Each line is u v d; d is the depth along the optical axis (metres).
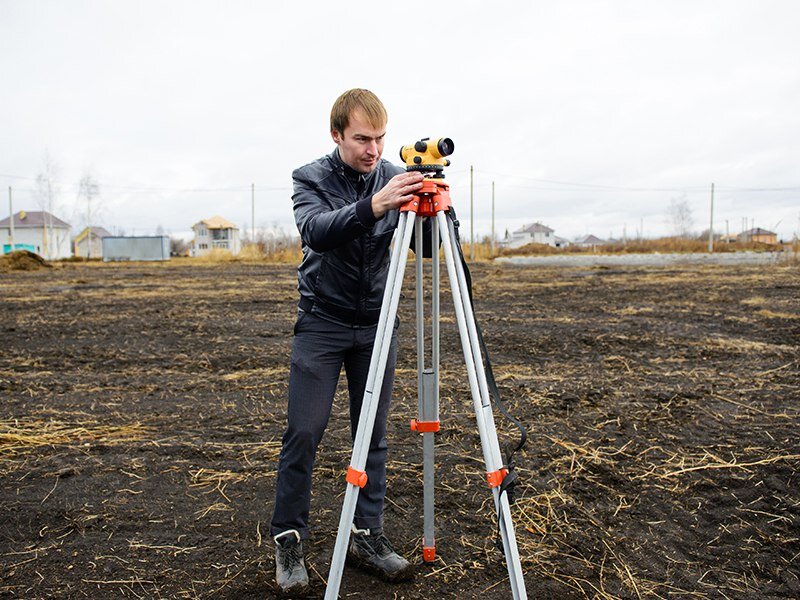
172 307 11.64
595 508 3.17
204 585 2.53
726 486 3.38
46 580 2.55
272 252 43.22
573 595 2.47
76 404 5.04
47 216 70.81
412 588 2.50
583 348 7.15
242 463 3.75
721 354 6.71
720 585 2.55
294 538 2.50
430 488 2.59
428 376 2.47
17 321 9.70
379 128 2.21
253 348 7.38
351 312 2.41
